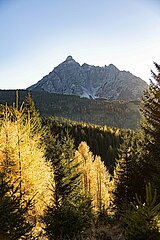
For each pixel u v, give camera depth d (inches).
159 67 615.5
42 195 577.3
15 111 542.0
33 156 536.4
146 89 629.9
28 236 330.3
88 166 1593.3
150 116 615.8
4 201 302.7
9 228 299.1
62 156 973.8
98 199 1378.0
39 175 552.1
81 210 561.3
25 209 324.8
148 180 618.5
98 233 520.7
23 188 473.7
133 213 399.9
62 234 475.5
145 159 627.8
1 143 500.1
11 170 464.8
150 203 383.6
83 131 4338.1
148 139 648.4
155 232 368.8
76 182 959.6
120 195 807.1
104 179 1716.3
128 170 795.4
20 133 523.5
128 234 380.5
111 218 724.7
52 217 478.3
